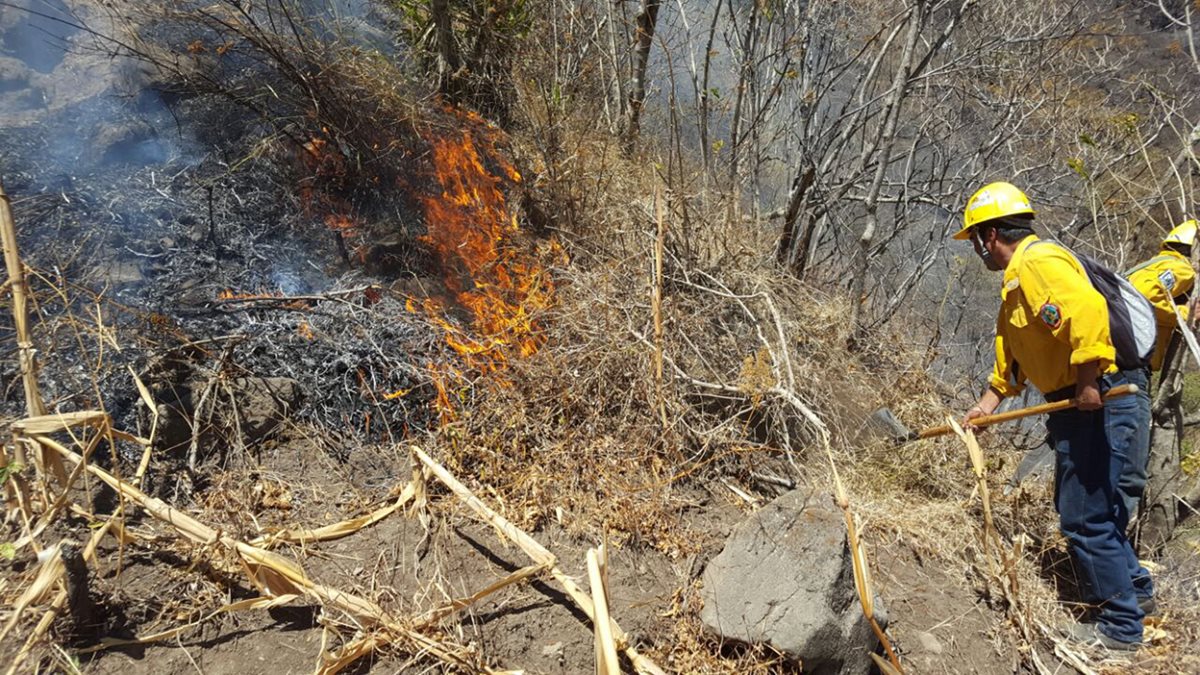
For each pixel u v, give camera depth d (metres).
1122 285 3.12
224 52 4.05
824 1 5.30
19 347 2.42
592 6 5.73
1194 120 5.86
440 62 4.88
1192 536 3.96
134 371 2.83
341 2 5.20
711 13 6.41
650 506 3.06
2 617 2.10
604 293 3.78
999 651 3.05
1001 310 3.27
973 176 5.72
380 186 4.33
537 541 2.84
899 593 3.14
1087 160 5.71
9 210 2.47
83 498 2.50
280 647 2.28
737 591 2.65
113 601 2.23
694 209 4.36
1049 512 3.93
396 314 3.55
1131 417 3.05
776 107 5.56
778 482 3.45
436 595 2.54
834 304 4.77
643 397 3.46
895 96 4.73
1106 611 3.18
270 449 2.94
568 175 4.49
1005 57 5.72
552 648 2.46
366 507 2.82
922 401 4.54
